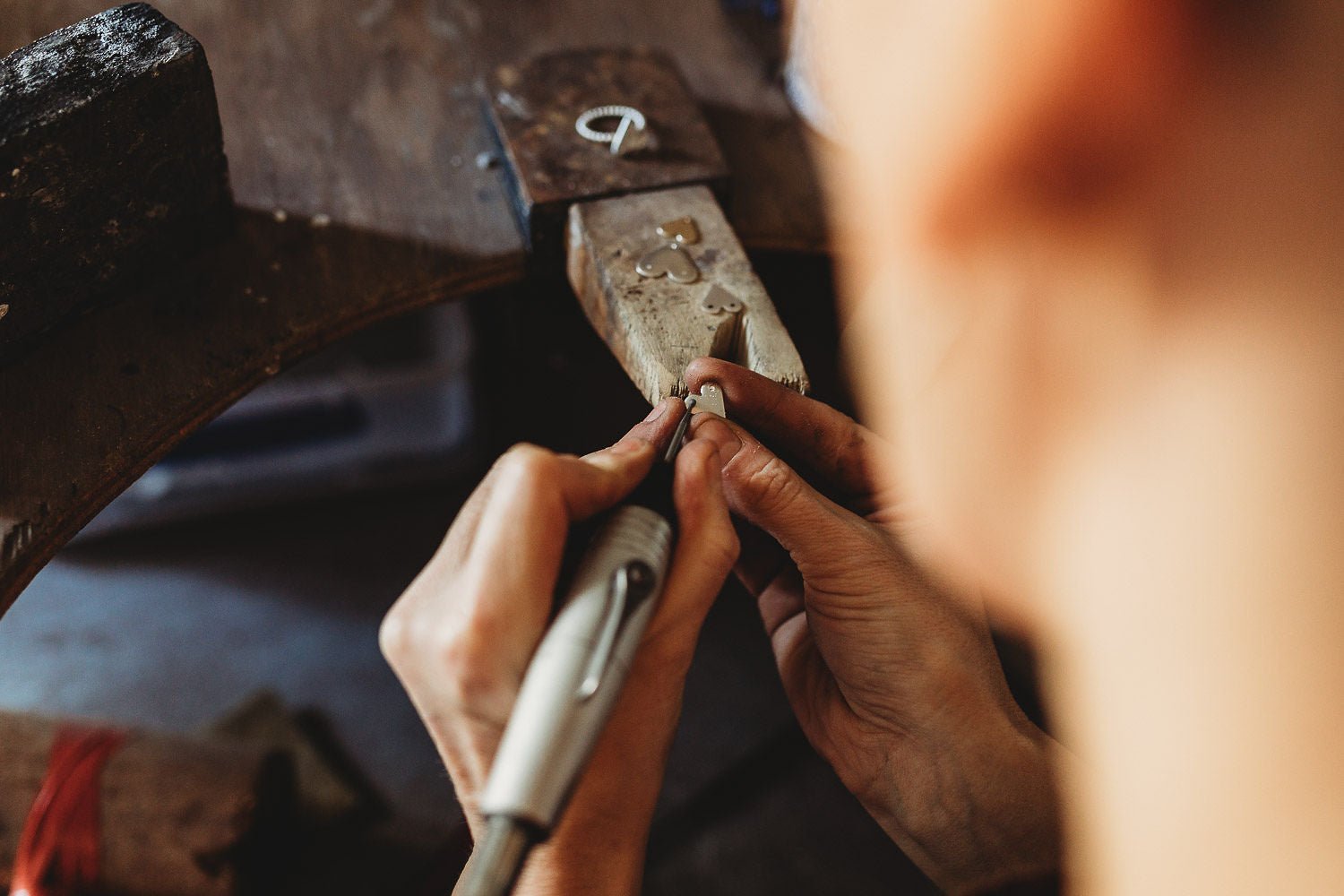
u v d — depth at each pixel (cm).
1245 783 31
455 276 88
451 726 52
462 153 98
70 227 73
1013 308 43
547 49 111
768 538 83
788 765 151
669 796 154
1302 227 31
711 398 69
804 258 109
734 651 167
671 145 92
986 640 69
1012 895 69
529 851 43
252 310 82
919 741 70
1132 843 36
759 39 115
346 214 90
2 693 160
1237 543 32
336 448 177
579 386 125
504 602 48
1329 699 30
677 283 79
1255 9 31
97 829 117
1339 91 30
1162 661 34
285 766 132
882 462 73
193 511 176
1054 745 68
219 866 119
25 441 72
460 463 184
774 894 145
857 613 68
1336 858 29
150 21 76
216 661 165
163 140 75
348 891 142
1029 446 46
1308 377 31
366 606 173
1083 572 41
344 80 103
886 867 147
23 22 101
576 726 45
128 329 79
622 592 48
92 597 171
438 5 113
